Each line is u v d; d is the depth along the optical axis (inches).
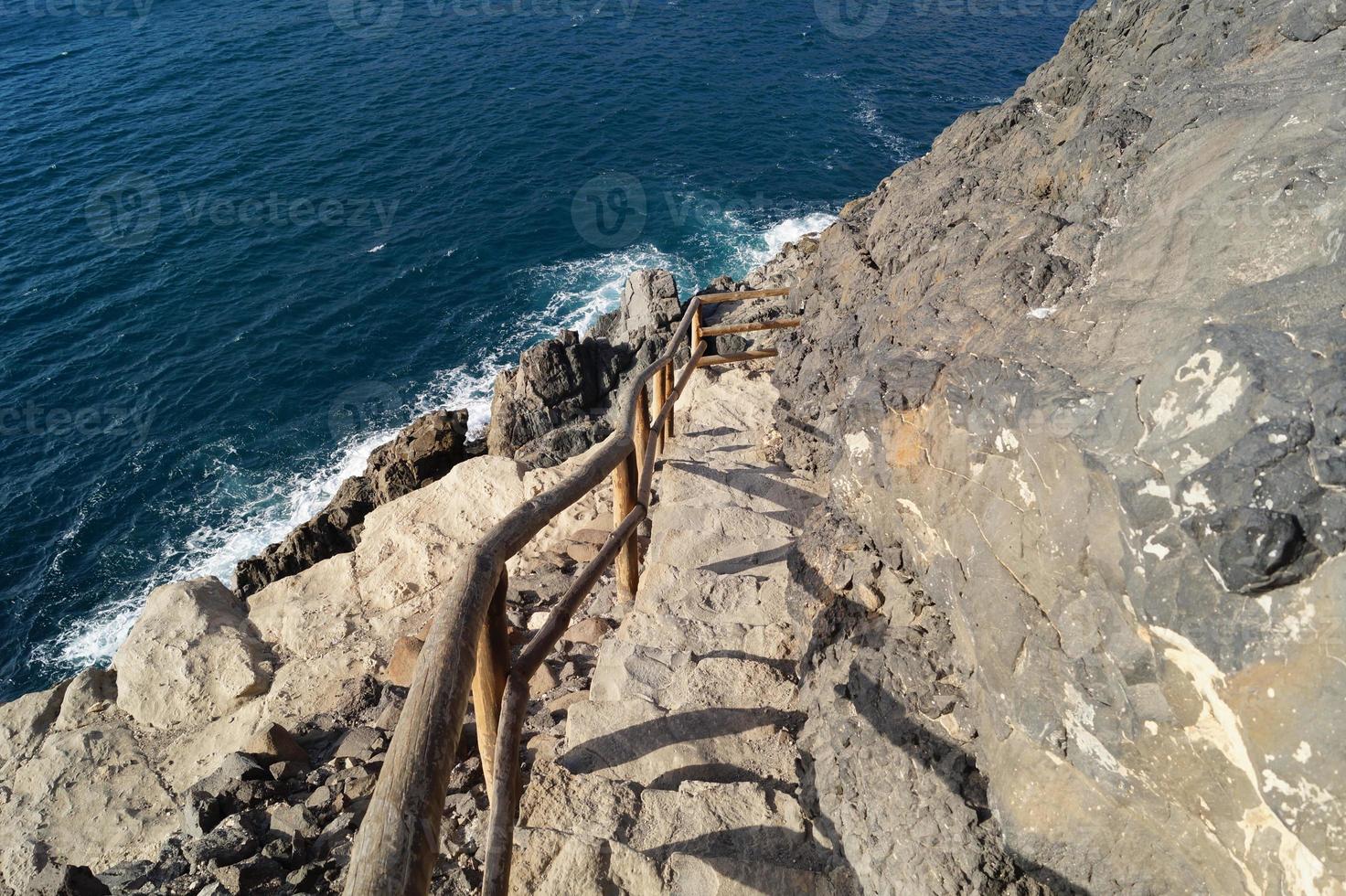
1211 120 118.0
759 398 282.8
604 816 123.7
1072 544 89.2
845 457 150.0
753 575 185.2
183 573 691.4
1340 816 65.6
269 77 1505.9
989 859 100.5
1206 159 114.0
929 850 104.8
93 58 1615.4
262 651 261.9
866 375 133.3
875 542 142.4
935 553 120.1
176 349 897.5
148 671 252.7
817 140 1272.1
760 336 426.6
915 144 1272.1
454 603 74.8
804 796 125.8
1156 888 87.4
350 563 290.0
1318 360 71.0
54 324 932.6
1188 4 163.5
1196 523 71.7
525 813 125.2
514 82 1454.2
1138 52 172.7
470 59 1553.9
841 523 158.7
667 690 152.3
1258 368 72.7
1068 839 93.4
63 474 767.7
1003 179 184.1
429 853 52.6
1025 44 1640.0
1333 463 65.9
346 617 267.3
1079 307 112.0
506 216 1092.5
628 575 185.8
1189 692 77.2
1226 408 74.0
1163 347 93.3
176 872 149.7
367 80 1478.8
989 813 104.3
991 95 1427.2
